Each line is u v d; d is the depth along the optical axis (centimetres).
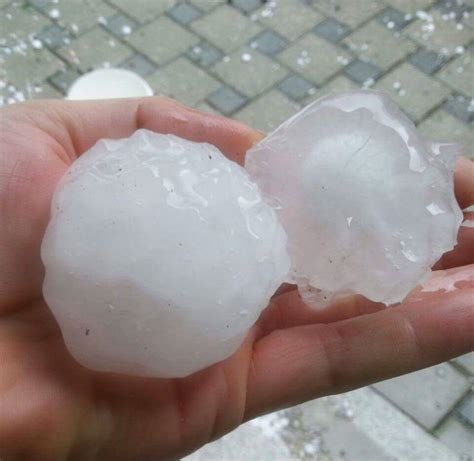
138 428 13
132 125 17
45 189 15
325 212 14
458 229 16
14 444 12
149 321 12
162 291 12
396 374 15
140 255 12
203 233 12
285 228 15
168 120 17
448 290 16
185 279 12
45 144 15
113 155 13
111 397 13
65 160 16
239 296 13
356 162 14
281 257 14
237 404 14
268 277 13
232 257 12
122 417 13
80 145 17
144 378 14
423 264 14
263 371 15
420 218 14
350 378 15
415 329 15
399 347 15
